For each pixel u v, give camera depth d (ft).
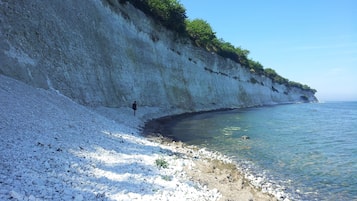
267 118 172.14
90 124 63.87
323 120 167.12
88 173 32.96
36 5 77.30
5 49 63.72
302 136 101.65
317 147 81.82
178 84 184.96
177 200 31.63
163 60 172.86
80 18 100.12
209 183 42.11
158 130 101.60
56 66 79.20
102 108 94.63
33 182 25.58
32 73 68.80
